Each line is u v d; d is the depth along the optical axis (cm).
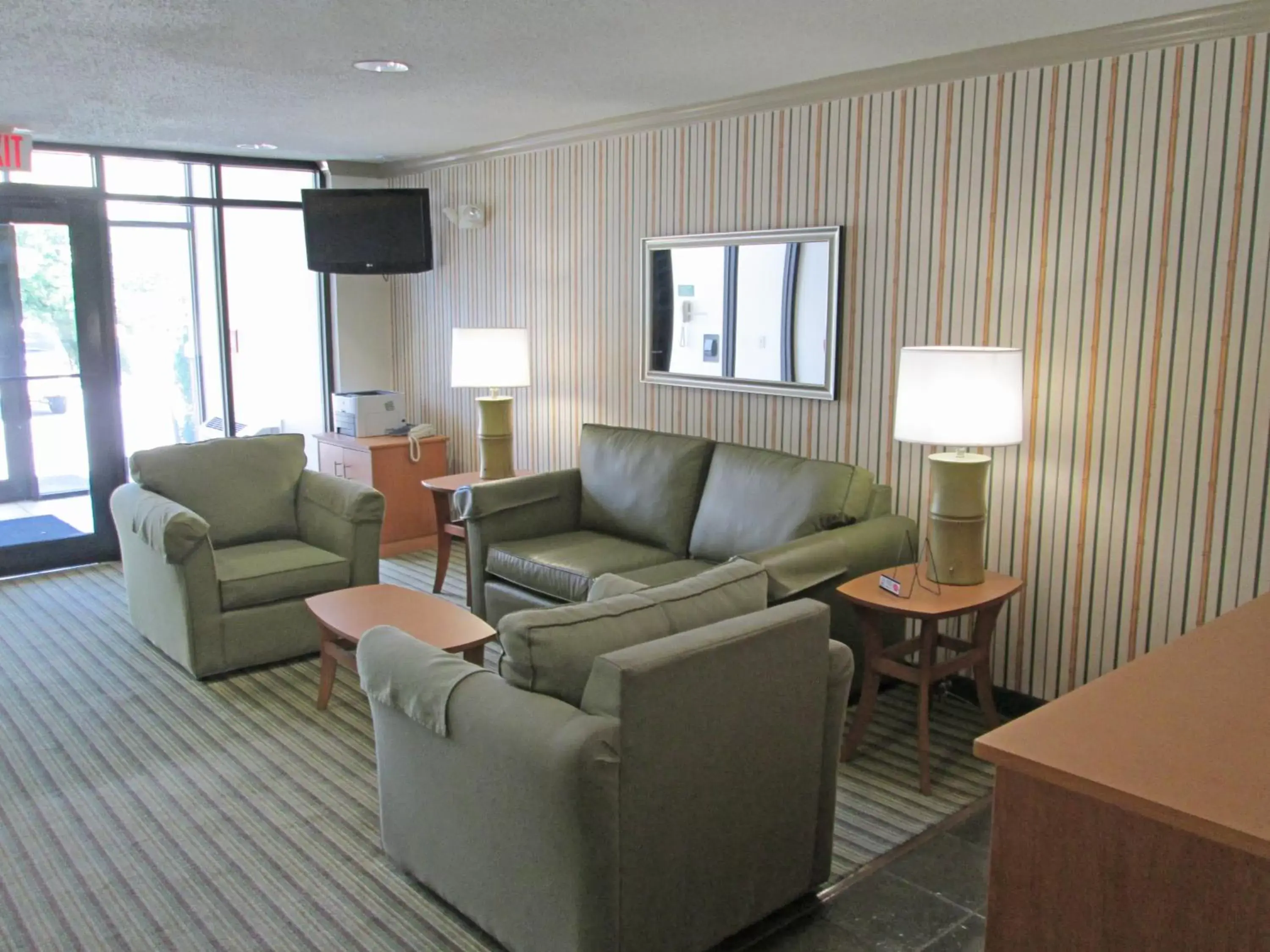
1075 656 357
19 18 310
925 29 323
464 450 643
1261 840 110
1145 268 324
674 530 434
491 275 596
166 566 411
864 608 331
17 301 552
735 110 436
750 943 244
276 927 252
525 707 217
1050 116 340
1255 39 294
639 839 214
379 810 306
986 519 342
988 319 366
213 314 650
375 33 329
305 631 432
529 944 226
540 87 412
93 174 574
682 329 477
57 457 573
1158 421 327
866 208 397
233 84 407
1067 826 129
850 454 416
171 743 357
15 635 468
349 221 620
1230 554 316
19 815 308
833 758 256
